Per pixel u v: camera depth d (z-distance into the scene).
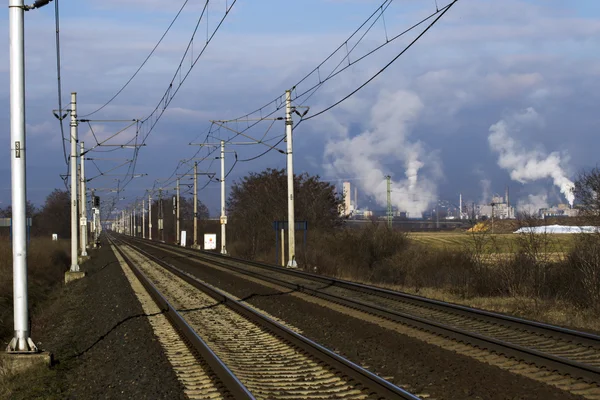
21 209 11.99
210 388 9.58
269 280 27.89
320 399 8.77
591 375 9.53
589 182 24.50
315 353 11.73
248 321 16.58
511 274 22.06
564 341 12.61
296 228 38.75
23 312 12.10
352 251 42.16
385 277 35.47
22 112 11.85
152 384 9.98
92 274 37.34
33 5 11.89
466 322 15.31
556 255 22.53
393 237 42.19
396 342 12.77
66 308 22.55
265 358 11.83
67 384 10.87
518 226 26.42
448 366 10.54
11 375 11.32
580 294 18.95
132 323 16.69
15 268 12.09
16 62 11.72
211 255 53.09
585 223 23.97
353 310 17.67
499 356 11.27
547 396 8.62
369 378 9.34
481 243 25.78
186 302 21.22
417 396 8.72
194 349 12.60
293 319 16.73
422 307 18.11
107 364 12.03
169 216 136.38
